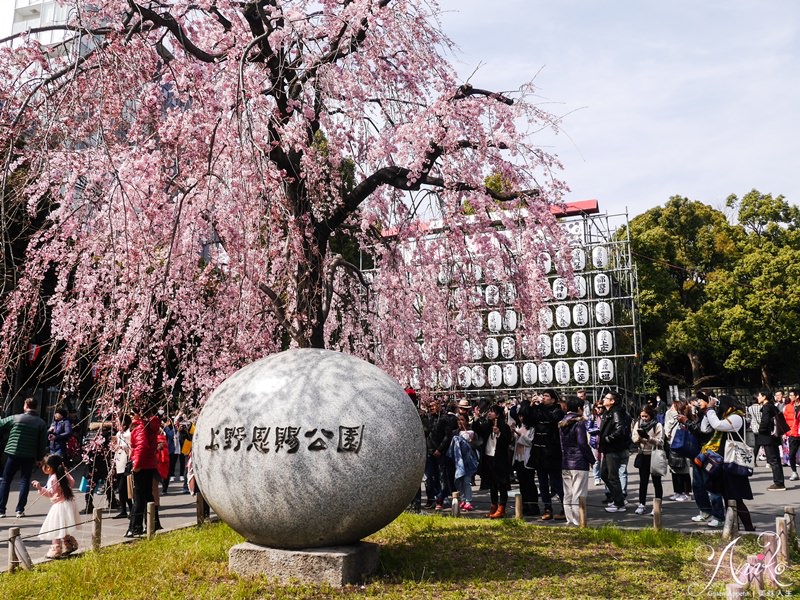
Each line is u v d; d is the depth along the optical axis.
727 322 32.59
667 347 32.81
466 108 8.55
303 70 8.21
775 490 12.80
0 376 7.17
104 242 7.54
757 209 37.47
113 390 6.75
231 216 7.71
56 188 7.56
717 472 8.48
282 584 5.54
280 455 5.43
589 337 25.27
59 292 7.66
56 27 7.08
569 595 5.53
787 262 32.59
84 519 10.14
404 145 8.27
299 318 7.99
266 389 5.73
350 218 9.95
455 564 6.51
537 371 24.98
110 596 5.37
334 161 8.38
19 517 10.24
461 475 11.18
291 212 7.88
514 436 10.95
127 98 7.23
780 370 35.16
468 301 10.52
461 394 19.69
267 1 8.37
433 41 9.23
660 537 7.74
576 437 9.34
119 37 7.12
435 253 10.30
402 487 5.71
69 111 6.80
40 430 10.55
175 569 6.14
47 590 5.69
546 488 10.26
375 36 8.45
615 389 24.33
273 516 5.48
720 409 8.50
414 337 10.84
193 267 7.93
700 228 37.44
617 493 10.86
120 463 8.76
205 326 8.45
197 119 7.39
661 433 10.45
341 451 5.44
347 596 5.29
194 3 8.47
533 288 9.28
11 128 6.29
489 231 9.31
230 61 7.56
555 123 8.96
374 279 11.62
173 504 12.16
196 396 8.60
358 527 5.63
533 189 9.19
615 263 26.62
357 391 5.73
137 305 7.49
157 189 7.49
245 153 6.89
